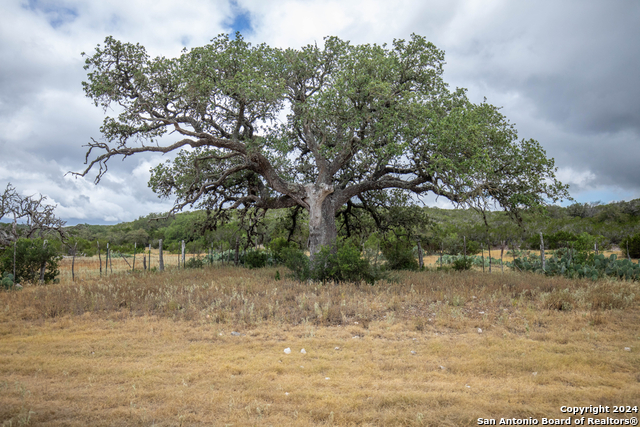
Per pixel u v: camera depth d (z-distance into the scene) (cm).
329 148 1764
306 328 840
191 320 923
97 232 7631
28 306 1061
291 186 1753
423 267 2244
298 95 1777
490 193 1552
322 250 1480
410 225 2436
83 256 4275
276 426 397
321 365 597
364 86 1500
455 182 1470
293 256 1577
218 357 643
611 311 955
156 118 1539
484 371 573
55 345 716
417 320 887
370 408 443
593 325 837
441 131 1423
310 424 404
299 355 660
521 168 1539
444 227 4703
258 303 1038
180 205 1703
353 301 1060
